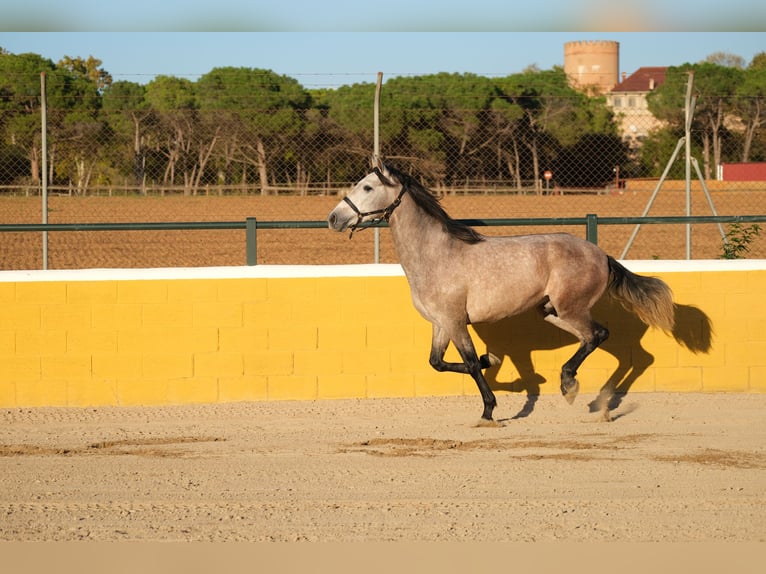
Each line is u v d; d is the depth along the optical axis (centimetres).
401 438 824
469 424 880
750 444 796
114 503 642
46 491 671
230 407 959
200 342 978
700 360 1021
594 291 893
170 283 973
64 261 1803
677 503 636
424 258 874
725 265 1017
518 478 698
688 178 1229
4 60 1920
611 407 952
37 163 1463
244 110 1540
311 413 930
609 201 2472
